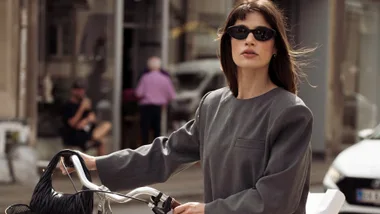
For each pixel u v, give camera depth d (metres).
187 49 14.48
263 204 2.91
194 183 11.92
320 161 15.71
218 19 14.66
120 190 3.48
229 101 3.24
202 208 3.00
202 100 3.41
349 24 16.95
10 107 12.23
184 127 3.47
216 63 14.66
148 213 9.28
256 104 3.11
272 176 2.94
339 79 16.61
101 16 13.35
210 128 3.25
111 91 13.47
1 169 10.91
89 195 3.08
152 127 13.87
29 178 11.02
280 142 3.01
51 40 12.83
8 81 12.19
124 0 13.75
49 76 12.79
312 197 3.53
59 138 12.84
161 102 13.79
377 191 7.73
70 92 12.98
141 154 3.46
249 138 3.07
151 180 3.47
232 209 2.96
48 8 12.80
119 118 13.55
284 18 3.23
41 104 12.67
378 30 17.66
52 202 3.12
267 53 3.15
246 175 3.08
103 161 3.43
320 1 16.34
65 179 10.55
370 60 17.56
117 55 13.50
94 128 13.21
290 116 2.99
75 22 13.08
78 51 13.09
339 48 16.55
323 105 16.41
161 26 14.16
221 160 3.16
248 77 3.20
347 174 7.92
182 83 14.45
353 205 7.84
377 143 8.68
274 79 3.26
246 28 3.14
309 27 16.45
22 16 12.30
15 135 11.18
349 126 17.11
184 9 14.45
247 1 3.20
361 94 17.38
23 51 12.34
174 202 3.16
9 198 9.89
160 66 13.92
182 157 3.46
